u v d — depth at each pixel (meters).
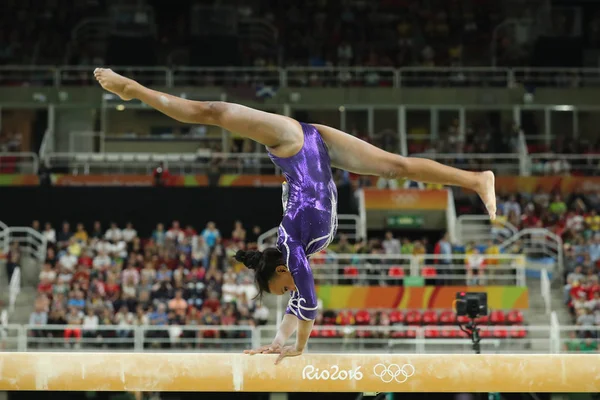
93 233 28.89
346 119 36.31
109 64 36.00
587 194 31.56
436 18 38.56
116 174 32.31
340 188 29.72
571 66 37.16
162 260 25.39
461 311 14.52
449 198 29.70
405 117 36.25
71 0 38.22
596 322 23.30
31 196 29.23
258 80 36.00
